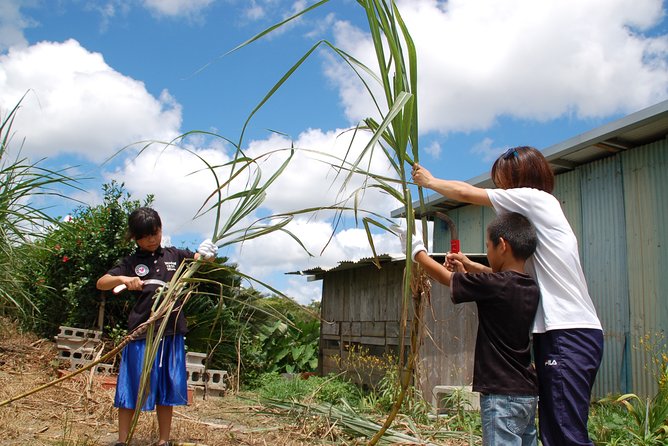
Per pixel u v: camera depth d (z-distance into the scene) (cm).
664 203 606
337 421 461
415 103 254
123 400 337
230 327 776
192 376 679
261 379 805
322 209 256
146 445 373
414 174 265
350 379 765
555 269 244
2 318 753
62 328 675
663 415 443
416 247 261
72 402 490
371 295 816
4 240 608
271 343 964
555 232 248
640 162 638
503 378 233
